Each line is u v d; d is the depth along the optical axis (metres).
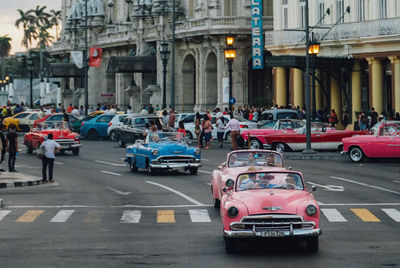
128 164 40.75
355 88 57.50
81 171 37.72
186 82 84.19
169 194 28.59
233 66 75.94
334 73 60.12
